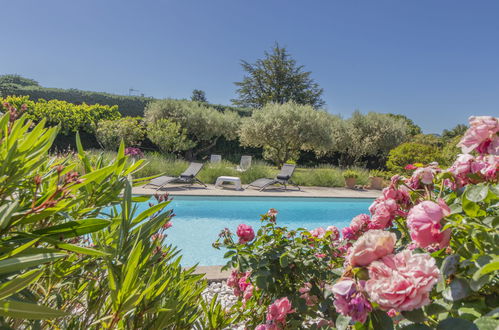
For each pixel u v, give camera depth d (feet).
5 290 2.17
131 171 4.32
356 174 42.50
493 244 2.66
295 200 33.60
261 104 122.42
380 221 4.08
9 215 2.45
